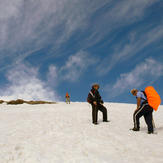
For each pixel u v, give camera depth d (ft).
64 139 15.30
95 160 10.36
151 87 19.04
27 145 13.35
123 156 10.91
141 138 15.47
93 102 24.39
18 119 26.21
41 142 14.35
